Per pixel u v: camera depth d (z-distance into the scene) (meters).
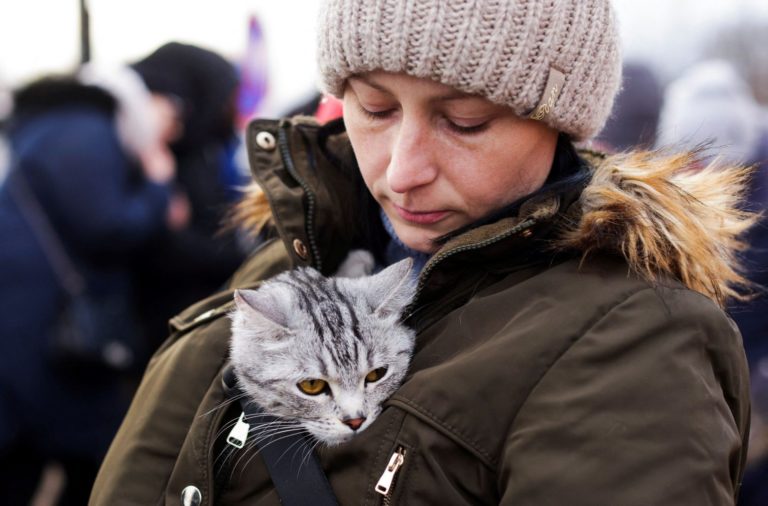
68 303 4.08
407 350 2.28
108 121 4.31
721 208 2.09
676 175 2.15
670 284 1.87
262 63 6.04
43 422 4.07
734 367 1.83
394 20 1.82
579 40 1.90
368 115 2.07
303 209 2.30
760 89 7.52
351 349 2.29
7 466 4.14
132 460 2.17
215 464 2.10
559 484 1.62
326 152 2.45
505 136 1.96
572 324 1.80
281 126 2.39
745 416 1.92
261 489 2.03
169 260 4.70
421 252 2.35
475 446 1.76
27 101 4.27
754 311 4.34
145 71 4.90
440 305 2.13
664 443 1.63
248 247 4.83
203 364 2.27
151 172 4.52
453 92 1.88
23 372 3.98
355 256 2.54
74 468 4.25
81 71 4.52
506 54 1.83
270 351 2.27
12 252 3.98
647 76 5.75
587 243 1.94
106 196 4.17
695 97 5.41
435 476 1.76
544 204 1.98
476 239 1.97
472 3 1.79
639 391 1.68
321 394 2.29
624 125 5.65
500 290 2.02
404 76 1.89
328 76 2.08
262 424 2.09
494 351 1.81
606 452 1.63
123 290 4.39
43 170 4.07
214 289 4.89
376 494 1.81
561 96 1.93
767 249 4.23
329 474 1.96
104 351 4.11
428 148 1.98
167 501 2.08
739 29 7.70
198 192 4.91
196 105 5.02
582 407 1.68
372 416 2.28
